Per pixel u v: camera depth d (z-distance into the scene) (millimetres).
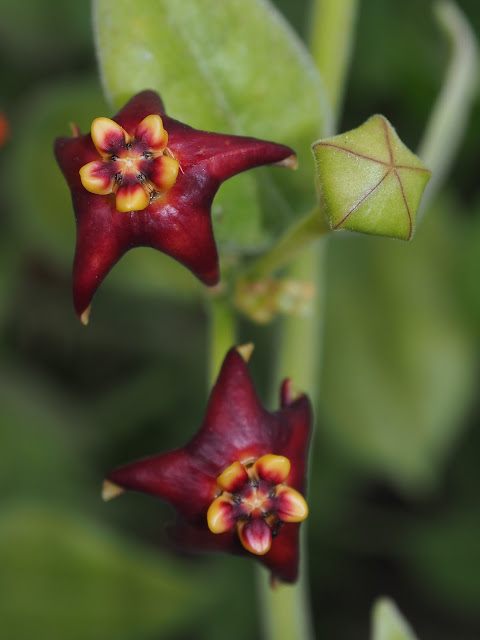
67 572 261
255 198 227
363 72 324
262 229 228
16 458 296
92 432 315
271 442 205
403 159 193
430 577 306
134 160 199
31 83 328
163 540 309
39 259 313
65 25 317
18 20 314
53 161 267
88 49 324
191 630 298
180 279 263
